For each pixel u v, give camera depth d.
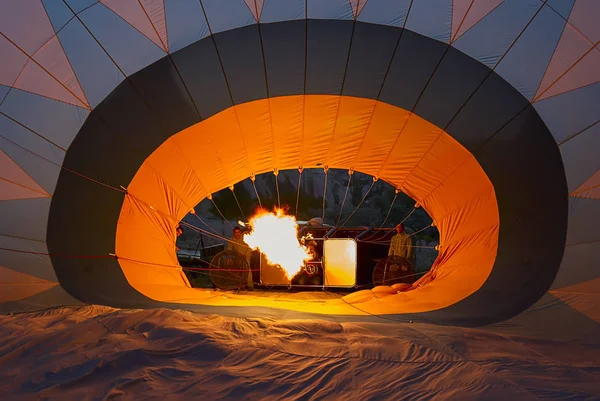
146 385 4.47
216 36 8.80
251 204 24.06
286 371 4.82
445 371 4.93
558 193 8.28
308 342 5.68
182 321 6.15
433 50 8.78
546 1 8.63
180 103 8.90
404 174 10.47
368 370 4.93
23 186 8.43
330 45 8.86
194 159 9.61
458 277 8.88
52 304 7.45
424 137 9.41
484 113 8.77
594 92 8.36
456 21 8.77
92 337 5.56
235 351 5.25
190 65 8.77
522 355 5.60
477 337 6.13
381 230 11.80
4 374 4.70
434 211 10.68
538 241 8.27
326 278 11.27
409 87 8.99
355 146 10.22
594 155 8.23
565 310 7.25
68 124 8.58
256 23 8.82
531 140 8.52
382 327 6.43
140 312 6.26
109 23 8.78
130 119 8.77
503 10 8.71
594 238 7.97
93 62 8.69
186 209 10.26
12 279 7.93
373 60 8.92
